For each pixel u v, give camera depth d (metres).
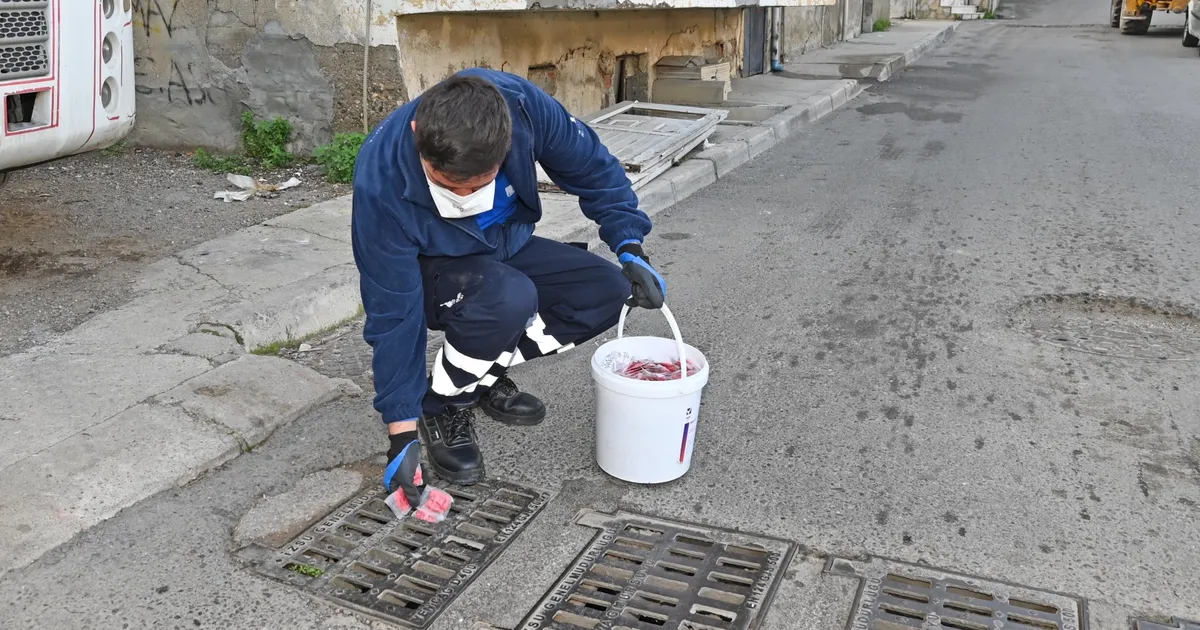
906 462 2.99
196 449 2.89
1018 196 6.50
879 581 2.39
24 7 3.68
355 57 6.35
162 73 6.81
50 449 2.78
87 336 3.59
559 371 3.69
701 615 2.28
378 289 2.42
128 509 2.65
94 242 4.77
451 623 2.24
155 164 6.59
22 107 3.84
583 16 8.73
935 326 4.17
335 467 2.93
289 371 3.39
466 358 2.70
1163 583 2.38
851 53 16.16
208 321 3.70
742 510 2.72
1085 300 4.52
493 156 2.14
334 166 6.15
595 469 2.95
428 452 2.89
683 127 7.25
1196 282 4.70
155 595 2.31
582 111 9.23
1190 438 3.14
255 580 2.39
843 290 4.66
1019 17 30.92
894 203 6.39
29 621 2.20
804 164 7.73
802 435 3.17
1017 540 2.56
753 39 13.20
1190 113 10.05
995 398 3.45
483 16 7.18
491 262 2.68
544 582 2.40
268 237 4.86
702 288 4.71
